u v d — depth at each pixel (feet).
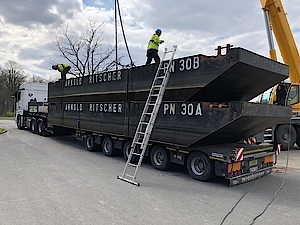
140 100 25.09
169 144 22.34
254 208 15.38
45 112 47.62
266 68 18.63
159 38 29.96
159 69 22.45
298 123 38.73
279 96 37.32
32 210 14.19
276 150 23.71
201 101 20.03
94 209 14.51
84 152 32.86
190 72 20.04
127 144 27.27
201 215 14.10
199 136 19.76
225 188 19.33
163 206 15.25
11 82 158.10
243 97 22.43
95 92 31.53
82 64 67.36
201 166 21.06
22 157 28.43
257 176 21.61
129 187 18.76
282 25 38.50
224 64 17.65
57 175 21.33
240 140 24.23
